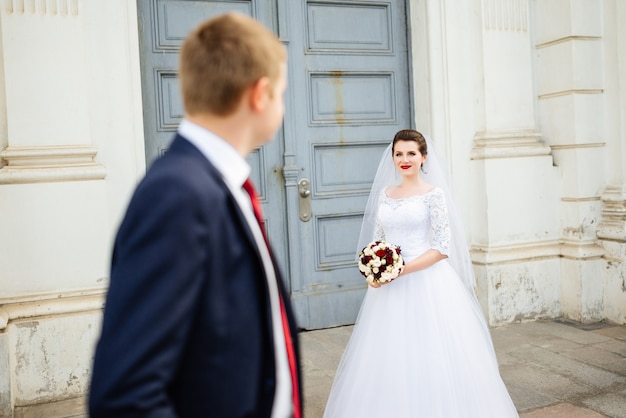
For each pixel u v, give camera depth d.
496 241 4.97
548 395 3.49
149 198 0.97
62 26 3.70
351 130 4.98
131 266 0.94
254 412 1.06
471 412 2.75
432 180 3.20
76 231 3.71
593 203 5.06
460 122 5.02
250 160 4.72
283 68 1.18
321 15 4.84
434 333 2.79
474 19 5.01
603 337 4.57
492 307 4.92
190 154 1.06
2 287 3.57
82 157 3.76
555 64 5.09
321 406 3.42
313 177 4.88
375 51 5.04
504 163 4.98
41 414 3.45
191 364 1.00
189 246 0.94
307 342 4.59
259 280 1.08
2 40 3.60
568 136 5.04
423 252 2.96
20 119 3.64
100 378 0.90
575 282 5.03
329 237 4.96
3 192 3.56
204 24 1.13
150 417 0.88
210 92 1.10
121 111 3.97
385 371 2.79
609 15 4.98
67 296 3.70
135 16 4.01
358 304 5.05
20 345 3.56
